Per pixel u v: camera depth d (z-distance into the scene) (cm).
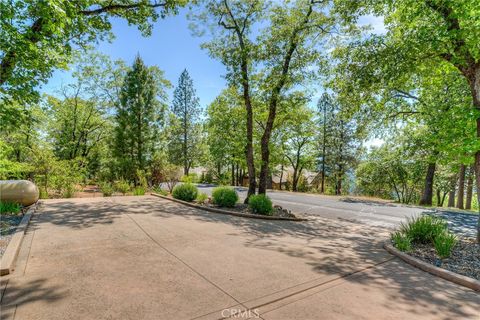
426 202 1634
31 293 284
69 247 438
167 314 252
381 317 262
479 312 278
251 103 1157
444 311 279
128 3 917
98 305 264
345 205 1300
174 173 1695
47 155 1177
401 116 1437
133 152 1678
